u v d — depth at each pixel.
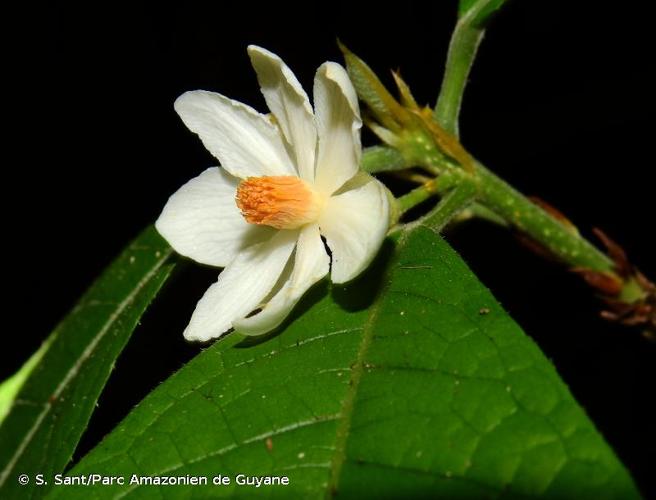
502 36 0.19
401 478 0.09
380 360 0.10
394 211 0.11
